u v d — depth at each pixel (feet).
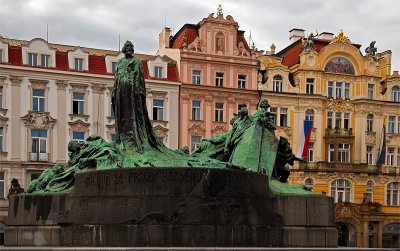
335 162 195.83
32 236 60.18
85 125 173.06
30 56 169.58
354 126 202.39
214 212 55.21
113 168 57.21
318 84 198.70
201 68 186.91
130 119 64.44
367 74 203.82
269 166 66.13
